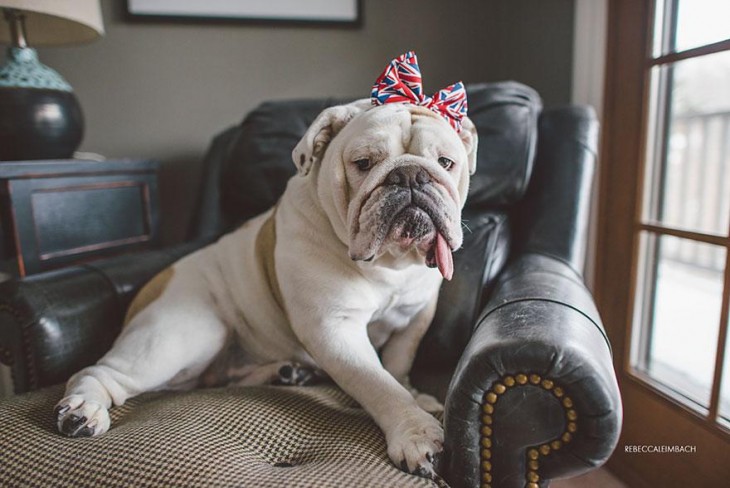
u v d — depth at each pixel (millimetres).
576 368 629
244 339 1112
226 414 809
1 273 1425
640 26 1296
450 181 793
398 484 654
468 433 679
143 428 767
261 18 1902
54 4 1341
